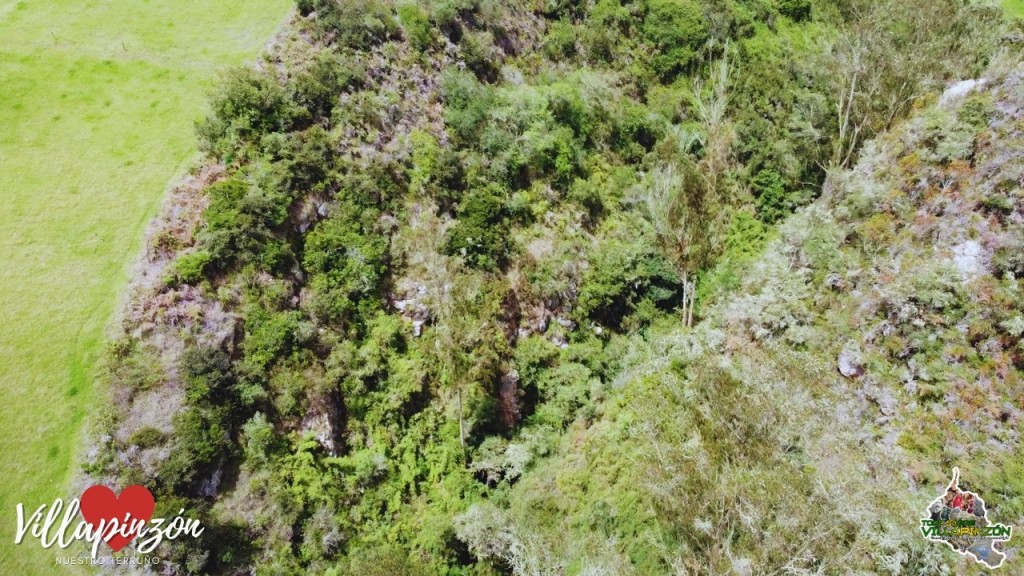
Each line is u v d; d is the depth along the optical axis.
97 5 40.72
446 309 30.67
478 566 26.19
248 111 32.66
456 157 36.75
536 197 38.59
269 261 29.34
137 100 35.28
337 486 26.94
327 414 27.98
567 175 40.16
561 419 32.16
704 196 35.81
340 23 38.12
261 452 25.69
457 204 35.97
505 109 39.84
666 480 20.92
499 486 29.47
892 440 26.42
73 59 36.88
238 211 29.58
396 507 27.67
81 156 32.53
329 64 36.16
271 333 27.98
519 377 32.28
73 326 26.94
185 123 34.41
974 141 32.19
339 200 33.00
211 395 25.61
